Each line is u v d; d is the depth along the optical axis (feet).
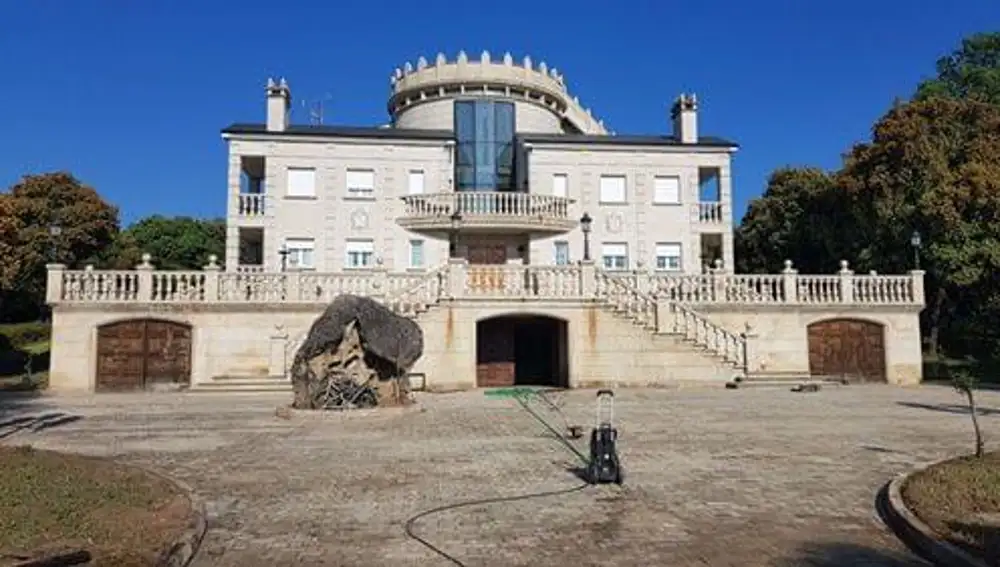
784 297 99.76
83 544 23.72
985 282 112.47
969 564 22.08
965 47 151.33
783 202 161.89
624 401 73.20
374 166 127.13
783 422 56.90
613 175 131.03
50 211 160.25
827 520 28.35
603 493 32.76
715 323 97.55
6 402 75.97
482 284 90.74
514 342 101.60
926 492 30.50
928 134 117.29
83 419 60.80
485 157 139.13
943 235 111.96
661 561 23.47
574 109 171.12
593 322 90.89
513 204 123.03
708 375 90.63
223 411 66.54
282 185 124.67
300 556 24.02
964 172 110.73
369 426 55.26
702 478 35.91
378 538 25.94
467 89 149.07
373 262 125.18
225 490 33.32
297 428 54.44
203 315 90.68
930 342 123.34
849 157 131.34
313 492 32.91
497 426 54.95
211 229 219.00
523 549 24.67
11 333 132.87
